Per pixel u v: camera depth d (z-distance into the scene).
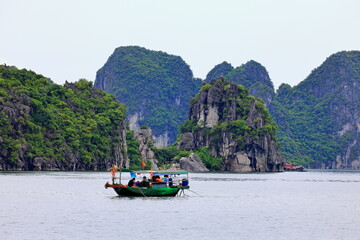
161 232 101.94
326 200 163.50
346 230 107.50
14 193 161.50
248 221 116.31
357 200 164.38
